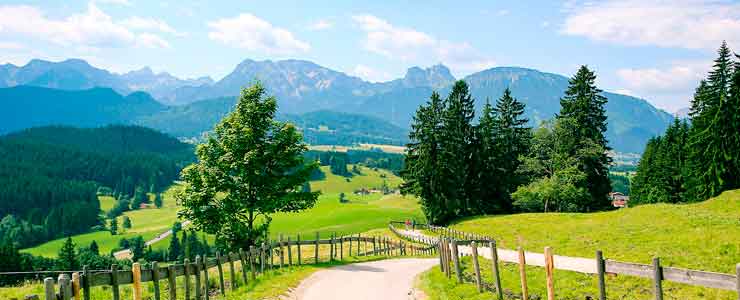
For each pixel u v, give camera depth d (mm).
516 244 42625
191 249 127188
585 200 70375
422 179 73812
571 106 73375
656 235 31797
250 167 32312
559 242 35719
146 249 145000
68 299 11828
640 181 90000
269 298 18547
